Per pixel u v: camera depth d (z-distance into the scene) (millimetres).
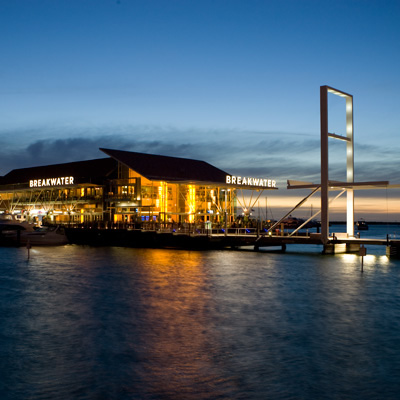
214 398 14789
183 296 31188
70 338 21078
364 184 53031
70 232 79062
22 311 26578
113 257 56750
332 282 37406
